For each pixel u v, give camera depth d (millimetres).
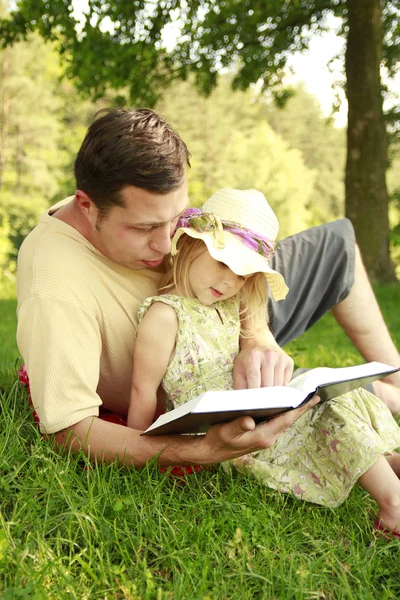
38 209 34219
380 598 1927
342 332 7301
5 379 3166
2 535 1777
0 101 36781
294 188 51594
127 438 2154
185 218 2391
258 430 2053
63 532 1956
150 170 2049
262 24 12094
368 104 11266
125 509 2066
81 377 2174
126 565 1865
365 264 11375
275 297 2549
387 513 2252
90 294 2270
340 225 3158
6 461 2207
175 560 1906
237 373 2377
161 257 2279
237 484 2359
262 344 2496
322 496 2355
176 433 2100
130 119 2129
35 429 2307
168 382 2379
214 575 1851
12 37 10703
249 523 2084
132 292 2389
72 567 1832
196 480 2350
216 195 2584
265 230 2514
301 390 2006
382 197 11391
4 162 36875
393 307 8844
